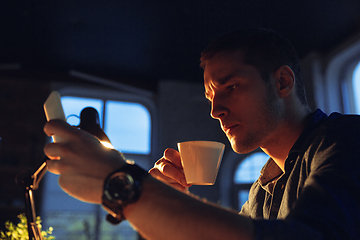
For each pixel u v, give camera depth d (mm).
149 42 6336
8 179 6461
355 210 477
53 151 471
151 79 7812
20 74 7133
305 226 437
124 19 5645
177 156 927
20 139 6781
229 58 797
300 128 834
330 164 546
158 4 5305
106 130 7508
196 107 7926
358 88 6199
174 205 432
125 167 453
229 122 786
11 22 5617
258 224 429
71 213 6684
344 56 6340
